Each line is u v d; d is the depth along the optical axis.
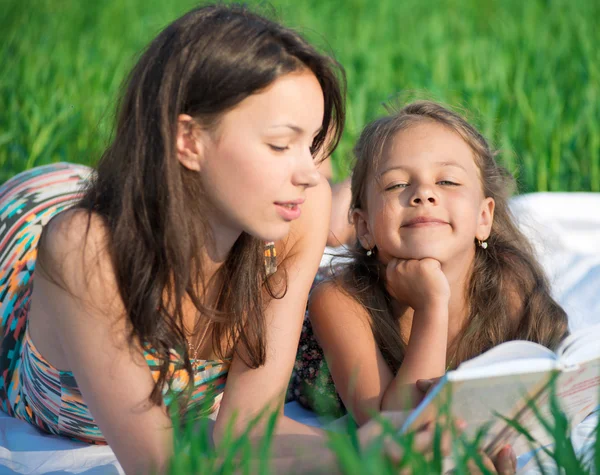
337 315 2.84
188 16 2.22
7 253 3.12
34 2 12.34
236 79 2.10
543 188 5.45
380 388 2.71
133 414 2.24
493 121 5.59
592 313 3.56
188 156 2.19
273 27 2.19
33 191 3.27
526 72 7.20
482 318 3.01
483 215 3.04
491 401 2.04
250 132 2.12
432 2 12.38
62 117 5.65
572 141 5.80
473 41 8.88
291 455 2.32
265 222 2.19
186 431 2.04
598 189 5.46
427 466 1.83
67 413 2.66
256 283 2.49
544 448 2.03
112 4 12.21
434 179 2.84
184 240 2.20
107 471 2.50
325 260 3.71
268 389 2.50
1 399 3.05
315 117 2.18
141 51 2.34
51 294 2.29
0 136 5.98
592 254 4.15
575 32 8.78
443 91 6.53
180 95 2.15
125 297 2.24
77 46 9.41
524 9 10.55
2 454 2.63
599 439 1.92
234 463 2.03
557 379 2.01
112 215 2.24
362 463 1.83
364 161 3.01
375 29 10.07
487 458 2.26
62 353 2.52
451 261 2.88
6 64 7.75
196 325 2.53
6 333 2.99
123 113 2.26
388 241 2.85
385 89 7.10
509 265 3.08
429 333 2.70
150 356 2.42
